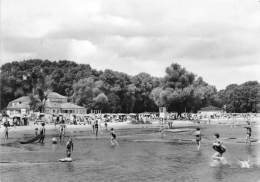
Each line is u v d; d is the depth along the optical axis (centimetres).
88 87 19925
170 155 5103
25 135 8562
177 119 17900
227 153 5209
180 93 17112
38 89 19250
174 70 17850
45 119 12888
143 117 16800
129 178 3462
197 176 3544
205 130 11188
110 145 6481
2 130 9694
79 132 9869
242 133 9756
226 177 3497
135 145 6500
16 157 4806
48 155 5022
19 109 17462
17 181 3325
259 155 5003
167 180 3372
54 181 3325
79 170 3869
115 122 14625
